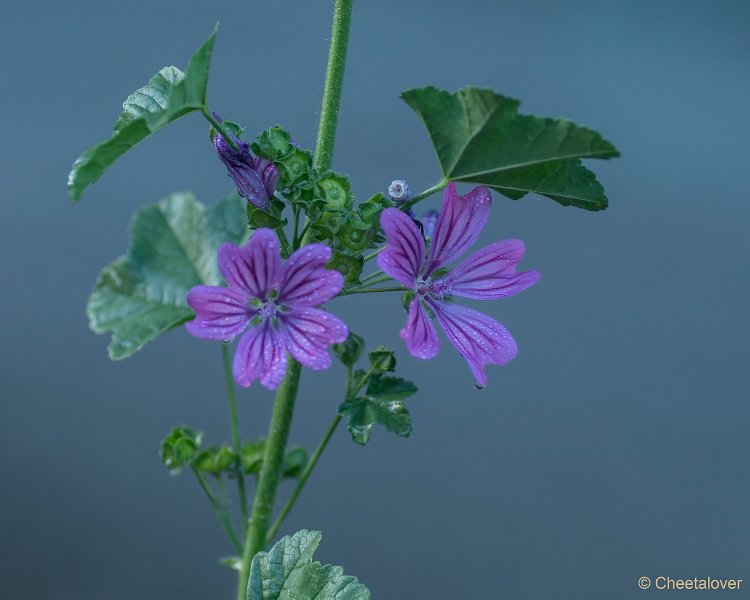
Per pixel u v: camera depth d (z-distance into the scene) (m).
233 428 0.71
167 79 0.67
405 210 0.66
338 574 0.66
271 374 0.63
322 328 0.63
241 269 0.63
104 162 0.64
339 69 0.67
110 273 0.76
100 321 0.75
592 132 0.63
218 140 0.65
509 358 0.66
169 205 0.78
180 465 0.71
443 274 0.66
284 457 0.70
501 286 0.66
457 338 0.65
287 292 0.63
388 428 0.66
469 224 0.66
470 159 0.65
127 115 0.67
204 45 0.63
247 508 0.71
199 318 0.63
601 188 0.66
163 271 0.77
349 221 0.64
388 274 0.64
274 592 0.66
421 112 0.65
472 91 0.64
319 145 0.67
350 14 0.66
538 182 0.66
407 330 0.63
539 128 0.64
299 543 0.66
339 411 0.67
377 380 0.67
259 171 0.65
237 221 0.78
